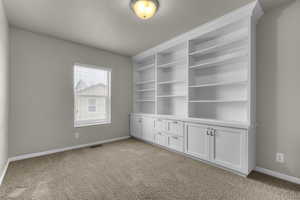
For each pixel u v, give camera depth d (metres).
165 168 2.33
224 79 2.67
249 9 2.00
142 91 4.51
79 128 3.38
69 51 3.23
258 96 2.25
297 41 1.91
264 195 1.66
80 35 2.94
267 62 2.16
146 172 2.20
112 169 2.29
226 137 2.22
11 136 2.54
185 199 1.60
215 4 1.98
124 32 2.82
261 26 2.22
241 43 2.45
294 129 1.94
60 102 3.10
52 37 3.00
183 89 3.42
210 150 2.41
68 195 1.65
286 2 1.98
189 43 2.89
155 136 3.48
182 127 2.86
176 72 3.55
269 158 2.13
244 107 2.43
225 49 2.63
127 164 2.48
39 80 2.84
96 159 2.68
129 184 1.88
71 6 2.03
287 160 1.98
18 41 2.62
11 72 2.54
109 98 3.96
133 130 4.20
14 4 1.98
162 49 3.44
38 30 2.72
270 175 2.11
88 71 3.62
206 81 2.92
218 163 2.30
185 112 3.37
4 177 2.01
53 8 2.07
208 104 2.90
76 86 3.42
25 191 1.71
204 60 2.96
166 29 2.70
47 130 2.94
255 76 2.25
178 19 2.36
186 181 1.95
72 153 2.99
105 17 2.30
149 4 1.83
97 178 2.02
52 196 1.63
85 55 3.47
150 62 4.26
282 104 2.03
